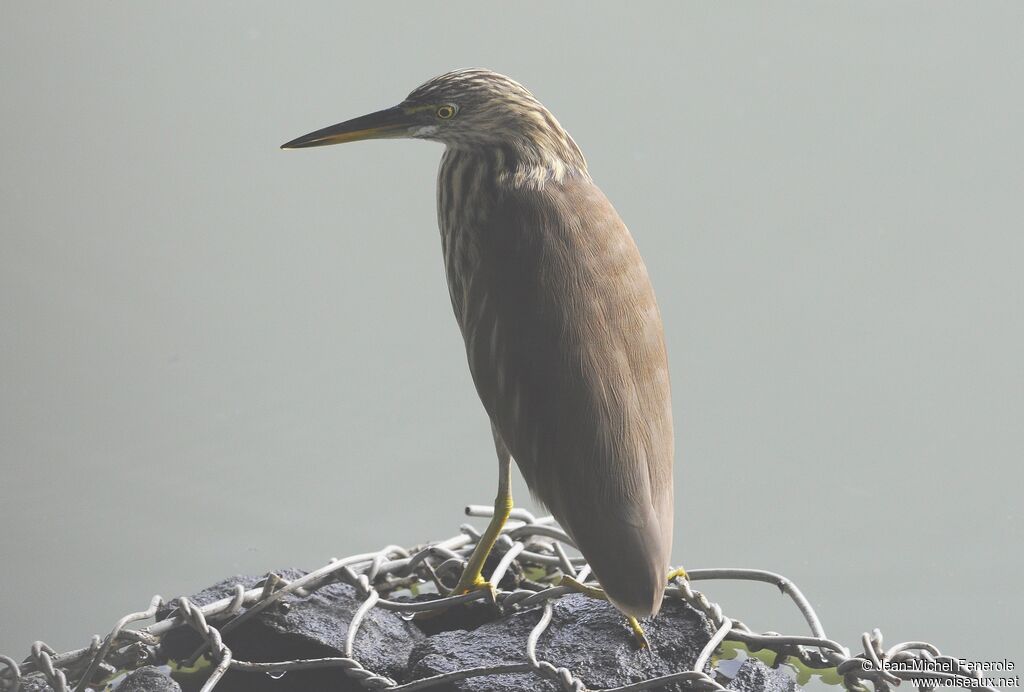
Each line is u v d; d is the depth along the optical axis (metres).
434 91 7.45
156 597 7.05
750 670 6.55
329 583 7.35
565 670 5.91
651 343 6.86
